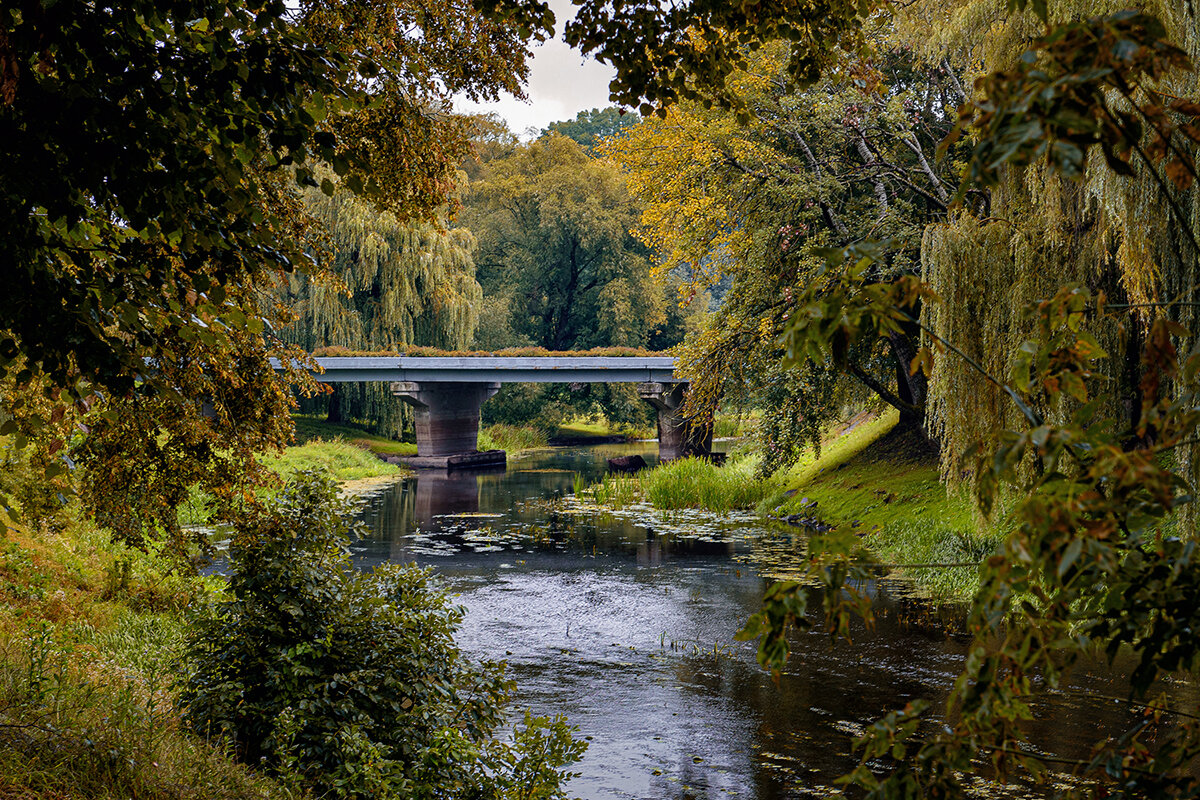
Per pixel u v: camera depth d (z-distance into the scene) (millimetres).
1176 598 1694
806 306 1897
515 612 14383
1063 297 1958
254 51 3762
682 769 8258
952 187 17984
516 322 57062
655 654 12070
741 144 19250
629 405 54812
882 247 1858
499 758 6645
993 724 1856
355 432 46719
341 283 8844
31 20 3314
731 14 5996
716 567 17750
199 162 3830
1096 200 11148
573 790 7785
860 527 19812
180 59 3797
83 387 4457
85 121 3637
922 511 18750
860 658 11734
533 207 54688
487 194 56125
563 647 12414
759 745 8875
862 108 17703
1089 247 11133
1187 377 1702
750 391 21781
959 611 13992
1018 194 12094
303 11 7047
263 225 4426
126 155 3586
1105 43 1418
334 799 5906
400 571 7895
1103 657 10664
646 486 29391
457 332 44625
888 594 15078
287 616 6910
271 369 7480
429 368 40906
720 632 13172
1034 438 1611
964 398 12438
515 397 54062
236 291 5949
